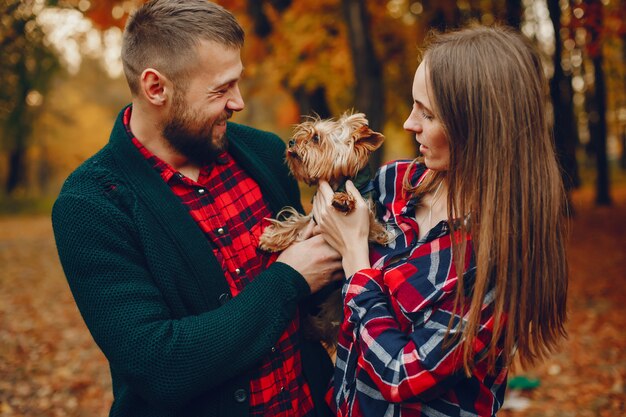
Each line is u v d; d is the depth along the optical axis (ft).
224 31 5.49
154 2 5.58
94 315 5.08
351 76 34.12
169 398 5.02
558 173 5.11
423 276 5.21
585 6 23.29
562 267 5.16
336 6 33.12
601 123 51.65
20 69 34.91
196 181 6.01
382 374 5.03
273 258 6.41
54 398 15.46
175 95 5.50
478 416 5.18
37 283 29.66
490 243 4.87
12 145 81.05
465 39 5.13
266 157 7.01
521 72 4.98
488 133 4.93
